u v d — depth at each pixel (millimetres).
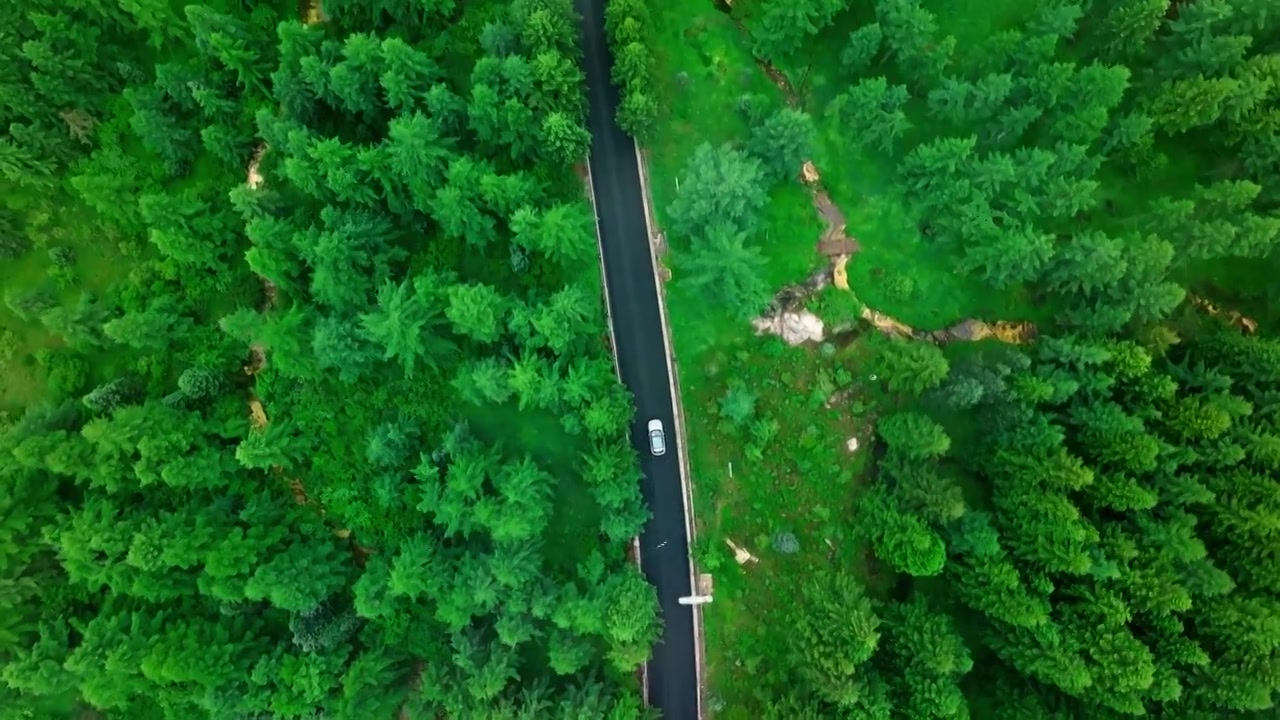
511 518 62344
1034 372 66875
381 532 70000
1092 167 65312
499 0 72375
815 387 70312
